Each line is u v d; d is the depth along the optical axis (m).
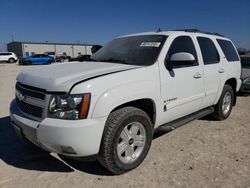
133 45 4.39
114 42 4.89
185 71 4.29
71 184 3.28
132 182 3.31
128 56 4.18
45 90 3.12
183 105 4.32
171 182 3.30
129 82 3.37
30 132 3.22
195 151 4.21
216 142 4.61
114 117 3.24
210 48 5.20
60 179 3.40
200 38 4.98
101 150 3.21
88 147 3.04
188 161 3.86
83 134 2.96
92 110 3.01
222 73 5.38
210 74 4.95
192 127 5.42
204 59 4.88
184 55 3.82
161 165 3.73
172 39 4.23
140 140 3.62
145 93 3.54
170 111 4.07
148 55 4.00
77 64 4.03
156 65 3.82
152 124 3.86
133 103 3.66
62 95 3.00
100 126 3.07
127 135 3.43
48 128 2.98
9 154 4.11
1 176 3.46
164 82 3.87
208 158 3.96
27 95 3.35
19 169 3.65
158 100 3.79
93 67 3.67
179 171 3.57
